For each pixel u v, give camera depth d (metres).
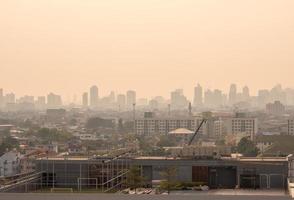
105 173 86.25
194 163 84.19
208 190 78.69
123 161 87.50
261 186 81.06
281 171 80.88
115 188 84.31
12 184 77.75
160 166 86.00
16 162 165.50
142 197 46.31
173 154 91.00
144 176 86.38
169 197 46.38
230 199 45.62
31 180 82.56
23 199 46.72
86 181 85.56
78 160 86.62
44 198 46.84
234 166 82.75
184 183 80.62
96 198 46.56
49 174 86.62
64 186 86.00
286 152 195.25
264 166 81.38
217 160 83.81
